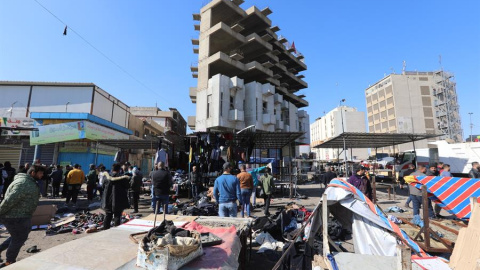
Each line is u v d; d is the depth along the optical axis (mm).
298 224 6273
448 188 5352
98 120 20562
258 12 36375
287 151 36406
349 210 4129
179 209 9094
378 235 3719
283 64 45188
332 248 4336
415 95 75062
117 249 2820
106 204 5914
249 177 7984
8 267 2297
